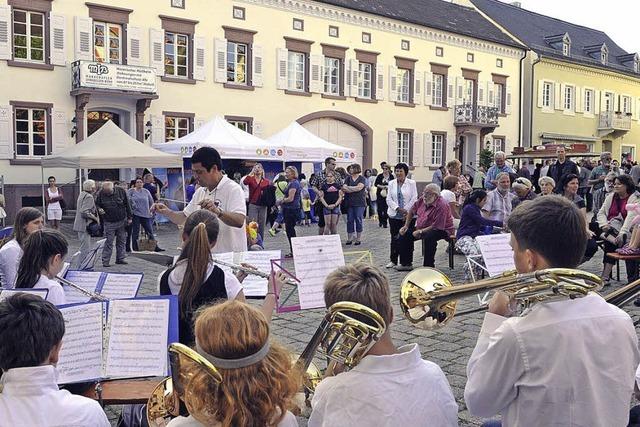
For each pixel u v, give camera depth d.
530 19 40.59
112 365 3.01
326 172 13.72
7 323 2.07
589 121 40.06
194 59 23.03
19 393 2.06
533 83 36.09
